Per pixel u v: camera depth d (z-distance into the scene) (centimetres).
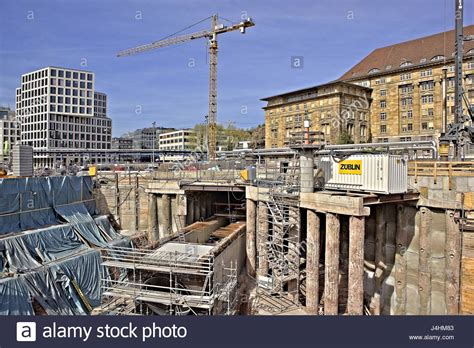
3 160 7381
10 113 15662
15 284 2531
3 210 3178
